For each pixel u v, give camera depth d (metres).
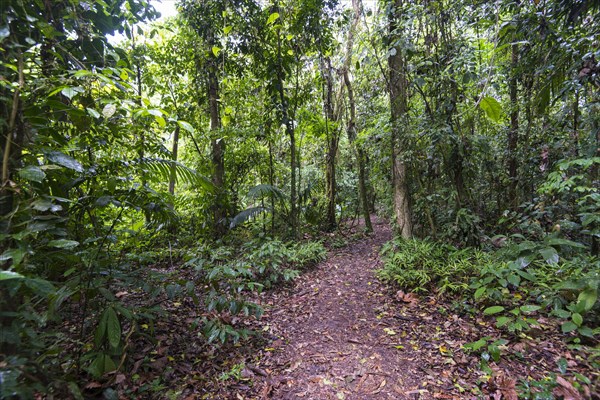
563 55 3.73
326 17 6.53
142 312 2.63
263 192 5.78
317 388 2.45
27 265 1.55
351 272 5.32
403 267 4.68
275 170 8.05
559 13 3.78
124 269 2.99
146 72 6.64
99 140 2.59
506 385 2.25
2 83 1.47
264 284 4.53
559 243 3.41
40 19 1.83
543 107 4.22
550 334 2.88
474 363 2.62
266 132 6.75
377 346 3.03
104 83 2.08
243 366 2.64
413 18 4.78
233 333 2.85
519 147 5.21
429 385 2.42
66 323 2.86
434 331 3.19
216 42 6.30
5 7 1.59
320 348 3.04
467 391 2.31
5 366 1.23
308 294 4.43
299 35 6.33
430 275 4.25
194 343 2.92
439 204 5.35
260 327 3.43
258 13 6.23
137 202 2.77
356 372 2.63
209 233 6.50
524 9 4.14
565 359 2.45
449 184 5.25
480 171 5.23
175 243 5.93
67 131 2.49
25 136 1.67
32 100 1.80
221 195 6.49
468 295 3.71
